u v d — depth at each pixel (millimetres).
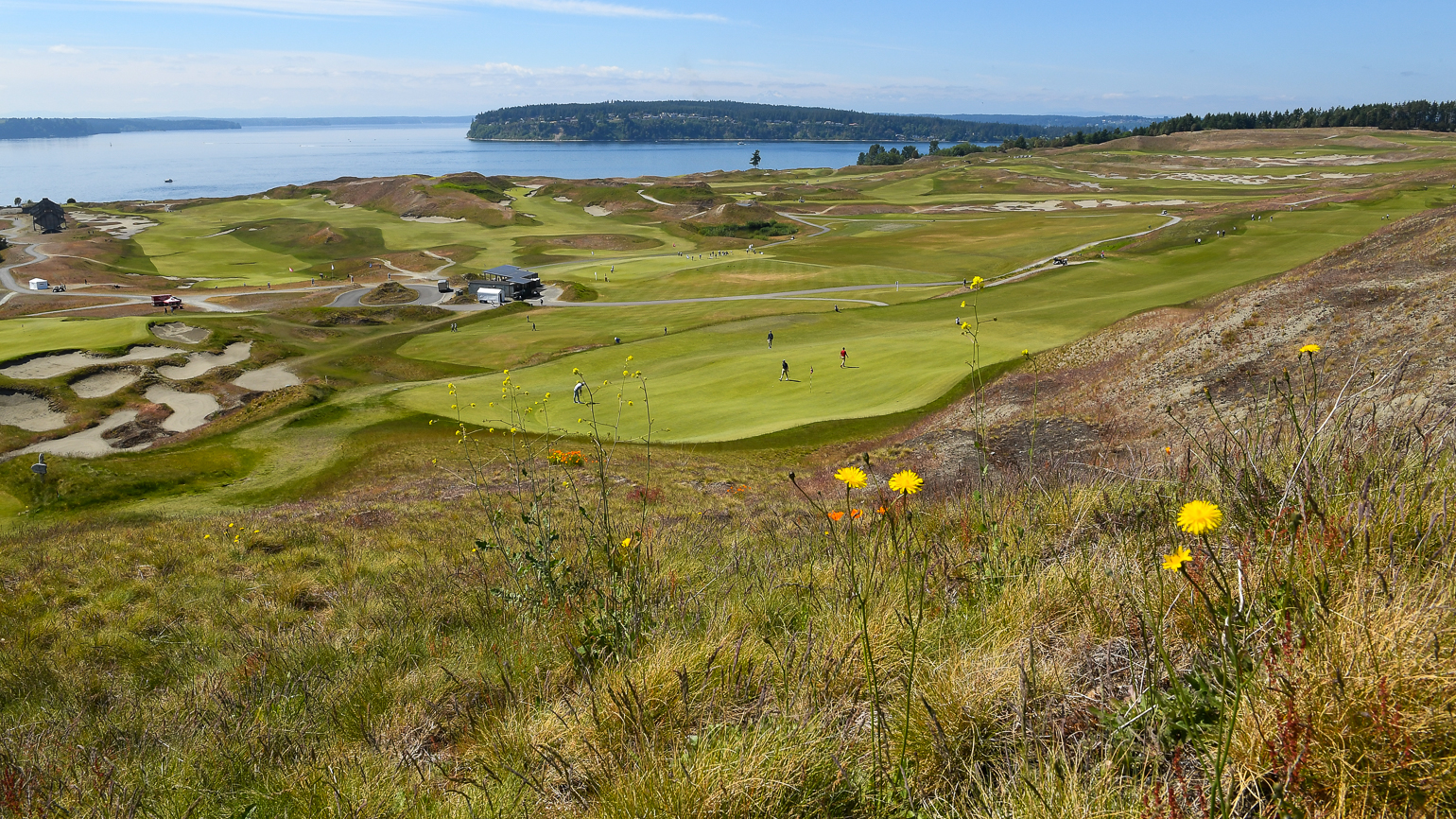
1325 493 2695
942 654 2803
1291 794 1748
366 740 3367
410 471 28359
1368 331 23312
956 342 42562
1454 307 21891
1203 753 1896
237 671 4949
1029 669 2494
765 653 3158
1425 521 2410
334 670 4574
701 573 5082
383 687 4004
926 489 7066
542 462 9773
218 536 11930
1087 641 2744
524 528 5254
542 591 4668
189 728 3906
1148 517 3881
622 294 81312
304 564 9750
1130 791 1901
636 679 2980
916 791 2184
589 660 3678
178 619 7270
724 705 2852
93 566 9711
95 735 4094
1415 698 1755
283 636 5625
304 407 40531
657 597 4172
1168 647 2496
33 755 3678
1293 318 26641
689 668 3027
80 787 3170
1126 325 35406
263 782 3025
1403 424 3225
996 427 25078
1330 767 1744
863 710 2693
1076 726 2354
